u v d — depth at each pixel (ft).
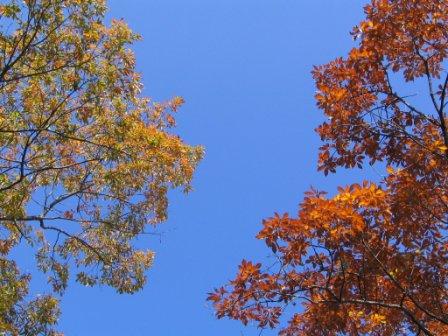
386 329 29.35
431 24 30.53
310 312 27.71
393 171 28.73
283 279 26.94
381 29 30.66
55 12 34.01
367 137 30.50
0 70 34.32
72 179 42.65
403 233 27.71
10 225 42.29
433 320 28.78
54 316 40.45
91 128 39.96
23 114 37.52
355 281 27.32
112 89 37.86
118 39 37.04
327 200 25.11
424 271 28.04
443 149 28.07
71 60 36.01
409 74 31.17
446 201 28.68
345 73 31.37
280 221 26.09
